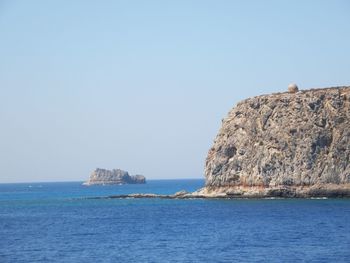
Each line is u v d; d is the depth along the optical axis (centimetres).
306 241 10344
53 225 14712
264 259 8644
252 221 14150
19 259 9044
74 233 12594
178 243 10488
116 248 10031
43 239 11550
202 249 9694
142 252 9519
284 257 8775
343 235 11006
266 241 10462
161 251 9581
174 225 13875
